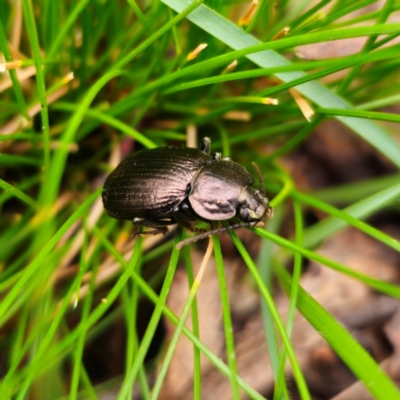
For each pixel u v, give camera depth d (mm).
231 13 63
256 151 63
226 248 63
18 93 54
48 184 50
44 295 54
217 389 58
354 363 45
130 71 59
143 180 54
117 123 56
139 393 58
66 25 52
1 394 48
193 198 54
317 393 58
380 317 61
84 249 53
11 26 59
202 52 57
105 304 49
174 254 50
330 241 64
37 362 48
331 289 62
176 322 49
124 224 59
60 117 60
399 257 63
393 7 51
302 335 60
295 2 63
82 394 57
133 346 51
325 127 68
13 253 59
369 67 60
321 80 63
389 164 67
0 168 59
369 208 52
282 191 56
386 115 49
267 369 59
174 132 62
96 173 62
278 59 52
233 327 60
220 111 58
